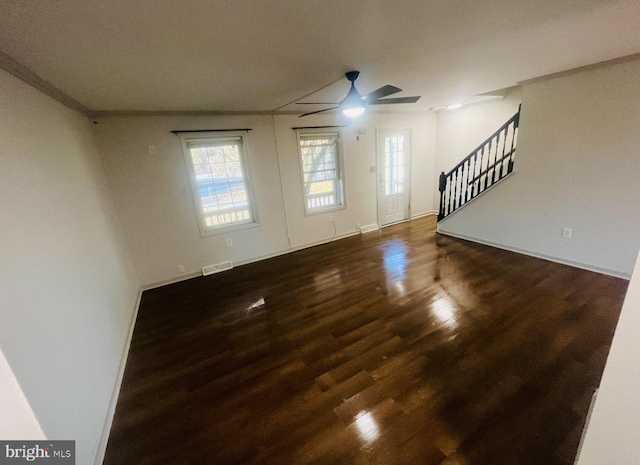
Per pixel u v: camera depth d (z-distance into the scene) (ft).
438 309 9.17
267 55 6.49
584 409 5.42
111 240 9.96
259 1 4.18
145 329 9.55
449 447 4.94
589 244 10.84
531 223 12.55
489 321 8.32
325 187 17.29
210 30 5.03
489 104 16.88
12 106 5.26
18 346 3.77
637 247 9.73
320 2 4.36
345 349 7.70
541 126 11.40
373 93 11.53
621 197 9.80
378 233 18.49
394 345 7.68
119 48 5.42
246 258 15.08
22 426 3.67
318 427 5.52
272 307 10.28
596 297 9.10
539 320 8.17
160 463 5.08
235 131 13.58
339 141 16.79
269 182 15.05
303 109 14.16
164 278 13.15
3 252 3.92
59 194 6.44
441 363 6.89
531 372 6.39
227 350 8.11
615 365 1.93
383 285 11.17
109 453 5.35
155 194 12.40
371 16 5.00
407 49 6.84
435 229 18.29
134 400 6.57
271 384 6.70
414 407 5.77
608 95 9.50
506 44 6.99
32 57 5.33
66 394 4.69
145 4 4.00
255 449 5.20
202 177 13.50
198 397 6.50
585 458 2.28
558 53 8.02
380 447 5.04
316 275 12.75
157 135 12.05
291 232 16.28
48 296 4.86
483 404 5.71
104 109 10.53
